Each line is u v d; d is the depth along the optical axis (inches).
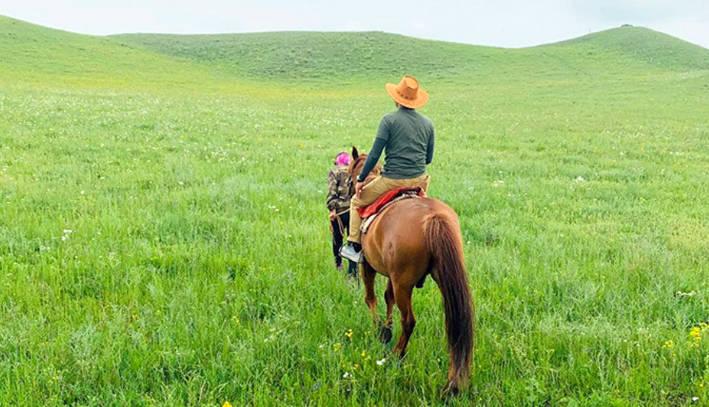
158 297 249.6
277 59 3280.0
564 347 217.6
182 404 177.6
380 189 229.8
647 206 457.4
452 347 180.7
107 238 327.6
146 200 418.3
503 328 235.8
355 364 203.0
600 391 187.6
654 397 185.6
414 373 198.8
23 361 193.0
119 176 495.5
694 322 243.4
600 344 215.3
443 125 1039.6
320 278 277.6
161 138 754.8
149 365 197.6
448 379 186.9
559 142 832.3
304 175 543.5
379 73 2945.4
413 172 227.9
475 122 1104.2
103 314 231.5
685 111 1338.6
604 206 453.4
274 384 195.8
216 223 362.9
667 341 213.9
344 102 1652.3
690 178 577.9
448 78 2684.5
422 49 3449.8
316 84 2625.5
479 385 192.5
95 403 179.0
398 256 197.0
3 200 398.9
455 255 184.1
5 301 242.1
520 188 513.3
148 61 2888.8
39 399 178.4
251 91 2127.2
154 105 1234.6
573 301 258.1
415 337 227.0
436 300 256.7
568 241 357.7
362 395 190.9
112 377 191.5
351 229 239.6
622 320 238.4
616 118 1194.0
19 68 2178.9
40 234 329.7
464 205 441.7
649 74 2662.4
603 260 322.3
